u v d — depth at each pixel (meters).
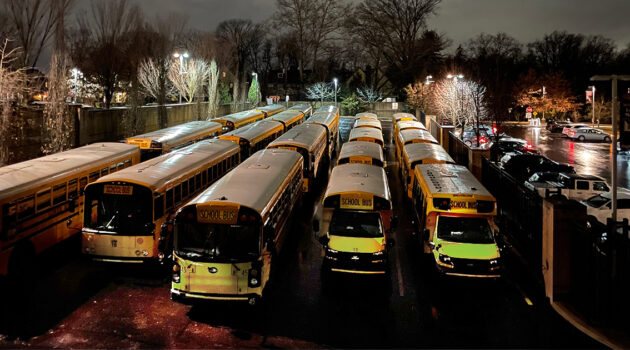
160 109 38.47
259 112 45.50
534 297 12.69
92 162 16.53
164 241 12.31
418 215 16.42
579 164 34.12
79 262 14.77
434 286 13.42
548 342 10.26
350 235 13.41
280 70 95.44
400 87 79.50
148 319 11.15
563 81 67.62
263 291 11.40
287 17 78.81
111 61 34.59
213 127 31.39
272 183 14.29
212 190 12.56
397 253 16.28
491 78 56.47
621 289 10.59
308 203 23.28
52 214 14.10
